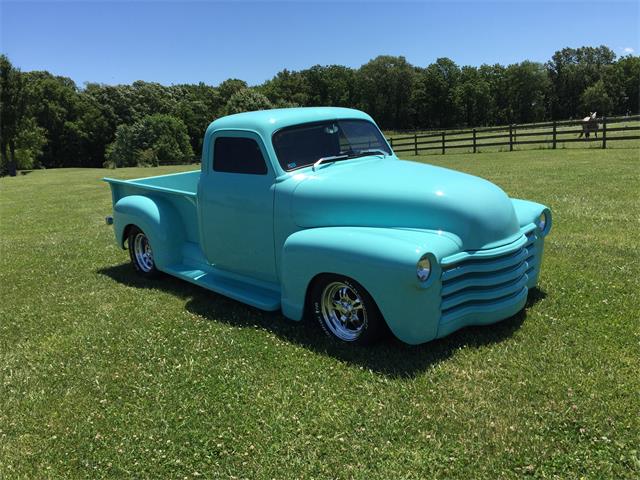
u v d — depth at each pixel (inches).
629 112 4020.7
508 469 103.0
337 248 147.2
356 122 202.7
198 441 119.1
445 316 144.6
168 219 226.7
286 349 159.2
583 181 443.5
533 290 190.9
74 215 482.0
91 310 209.2
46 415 134.3
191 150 2903.5
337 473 105.7
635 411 117.3
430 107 4185.5
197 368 152.3
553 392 126.0
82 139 3139.8
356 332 156.2
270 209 177.6
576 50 4244.6
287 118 183.5
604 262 219.6
